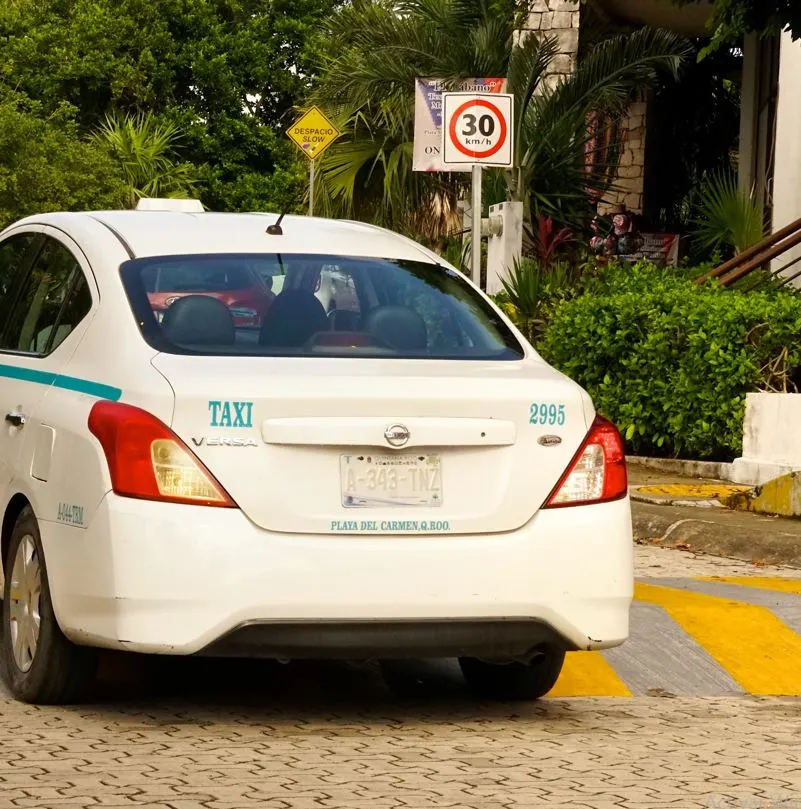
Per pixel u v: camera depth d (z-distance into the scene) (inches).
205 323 248.8
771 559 425.4
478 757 230.4
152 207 302.0
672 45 882.1
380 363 246.1
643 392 585.0
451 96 515.5
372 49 943.7
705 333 565.3
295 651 229.1
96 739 234.4
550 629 238.2
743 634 318.3
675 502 501.7
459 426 235.5
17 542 259.8
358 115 1042.1
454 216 1047.0
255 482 228.2
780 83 805.2
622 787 215.0
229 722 248.7
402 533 232.2
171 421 228.8
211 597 224.4
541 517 238.5
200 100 1974.7
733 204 786.8
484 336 265.6
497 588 233.8
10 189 1429.6
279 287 261.1
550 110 879.7
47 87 1888.5
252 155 1990.7
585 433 244.4
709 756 235.9
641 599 341.1
